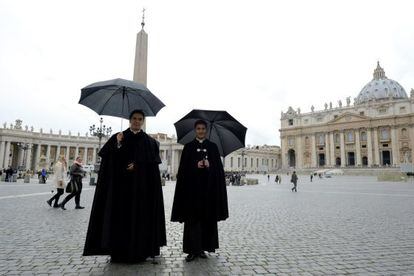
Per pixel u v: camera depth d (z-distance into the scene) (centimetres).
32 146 7856
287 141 10525
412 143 8169
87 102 489
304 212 1070
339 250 543
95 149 8381
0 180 3375
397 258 495
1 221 782
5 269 415
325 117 9875
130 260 439
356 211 1104
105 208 442
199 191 482
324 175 6981
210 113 520
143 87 492
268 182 4338
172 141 8719
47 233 648
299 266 448
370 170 7131
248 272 418
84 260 462
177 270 421
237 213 1038
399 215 1000
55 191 1784
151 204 461
